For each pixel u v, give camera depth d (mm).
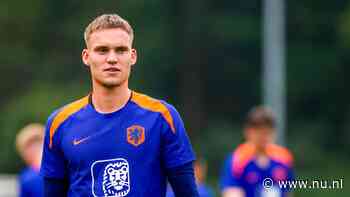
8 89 90312
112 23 13438
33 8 93062
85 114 13609
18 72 90875
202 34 90188
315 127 88188
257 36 90188
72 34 91312
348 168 83812
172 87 89188
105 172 13422
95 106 13617
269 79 75625
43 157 13898
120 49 13406
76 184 13523
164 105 13688
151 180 13508
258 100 90375
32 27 93000
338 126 90062
